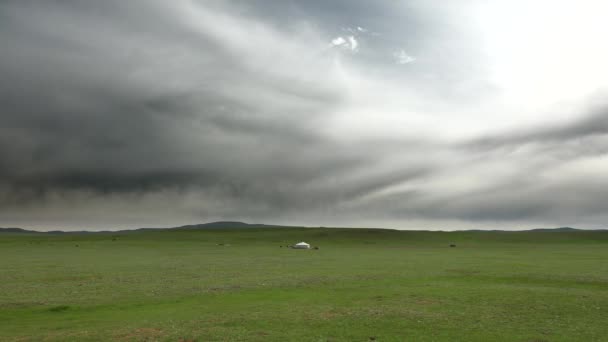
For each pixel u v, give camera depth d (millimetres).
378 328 25094
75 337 22828
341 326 25453
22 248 125500
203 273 55250
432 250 123500
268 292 38531
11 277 51000
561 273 53094
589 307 31359
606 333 24297
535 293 37250
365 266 65438
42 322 26859
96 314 29234
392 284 43688
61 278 49844
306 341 22297
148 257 89125
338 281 46062
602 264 68125
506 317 28078
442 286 41969
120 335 23250
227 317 27672
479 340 22828
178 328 24734
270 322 26328
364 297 35625
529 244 166875
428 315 28453
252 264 70312
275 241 181125
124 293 38062
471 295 36312
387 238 194875
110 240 181125
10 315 29141
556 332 24453
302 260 80188
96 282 46031
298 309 30344
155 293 37969
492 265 66688
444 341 22594
